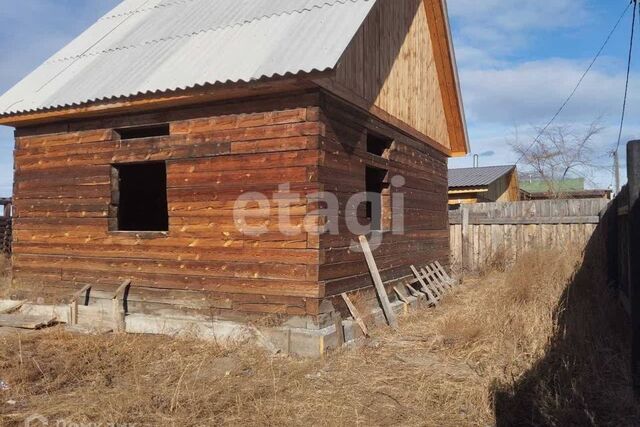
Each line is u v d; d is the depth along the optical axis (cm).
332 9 720
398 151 912
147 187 1118
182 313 707
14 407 468
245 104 674
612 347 564
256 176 667
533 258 884
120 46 855
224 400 476
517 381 490
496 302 722
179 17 891
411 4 972
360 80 736
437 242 1137
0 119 797
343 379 539
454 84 1143
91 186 780
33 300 811
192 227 705
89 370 562
